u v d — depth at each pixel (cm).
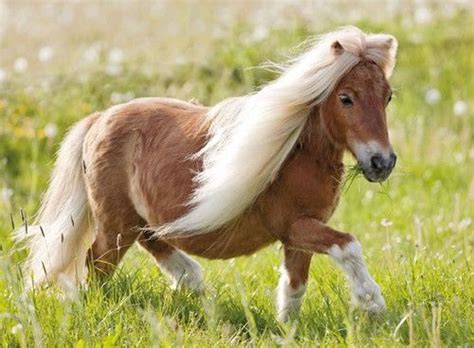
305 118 1001
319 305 1077
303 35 2628
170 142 1088
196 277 1173
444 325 958
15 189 1911
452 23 2917
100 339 941
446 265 1156
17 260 1316
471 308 1005
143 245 1193
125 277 1128
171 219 1075
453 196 1814
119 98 2267
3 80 2395
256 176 996
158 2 3500
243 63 2459
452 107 2444
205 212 1016
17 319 911
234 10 3222
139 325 990
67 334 942
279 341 895
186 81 2436
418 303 1001
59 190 1199
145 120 1121
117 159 1127
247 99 1036
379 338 907
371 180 956
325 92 977
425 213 1705
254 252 1084
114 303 1029
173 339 934
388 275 1128
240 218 1041
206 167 1039
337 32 1010
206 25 3027
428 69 2638
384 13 3008
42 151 2086
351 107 964
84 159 1168
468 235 1484
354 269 972
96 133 1158
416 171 2003
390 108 2386
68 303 988
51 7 3488
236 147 996
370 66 973
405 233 1527
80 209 1191
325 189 1016
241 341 981
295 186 1007
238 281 998
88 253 1173
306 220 1006
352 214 1716
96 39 2964
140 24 3138
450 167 2019
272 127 990
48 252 1179
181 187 1064
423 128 2266
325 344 928
